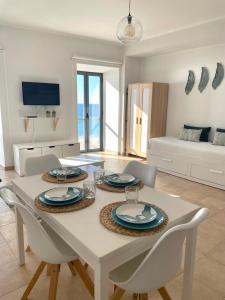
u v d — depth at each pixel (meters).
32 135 4.89
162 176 4.52
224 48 4.48
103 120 6.55
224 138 4.32
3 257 2.12
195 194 3.66
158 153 4.82
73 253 1.48
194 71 5.00
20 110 4.66
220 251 2.24
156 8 3.46
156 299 1.71
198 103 5.02
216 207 3.19
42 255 1.45
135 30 2.29
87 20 4.01
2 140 4.59
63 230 1.32
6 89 4.45
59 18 3.93
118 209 1.45
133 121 5.84
